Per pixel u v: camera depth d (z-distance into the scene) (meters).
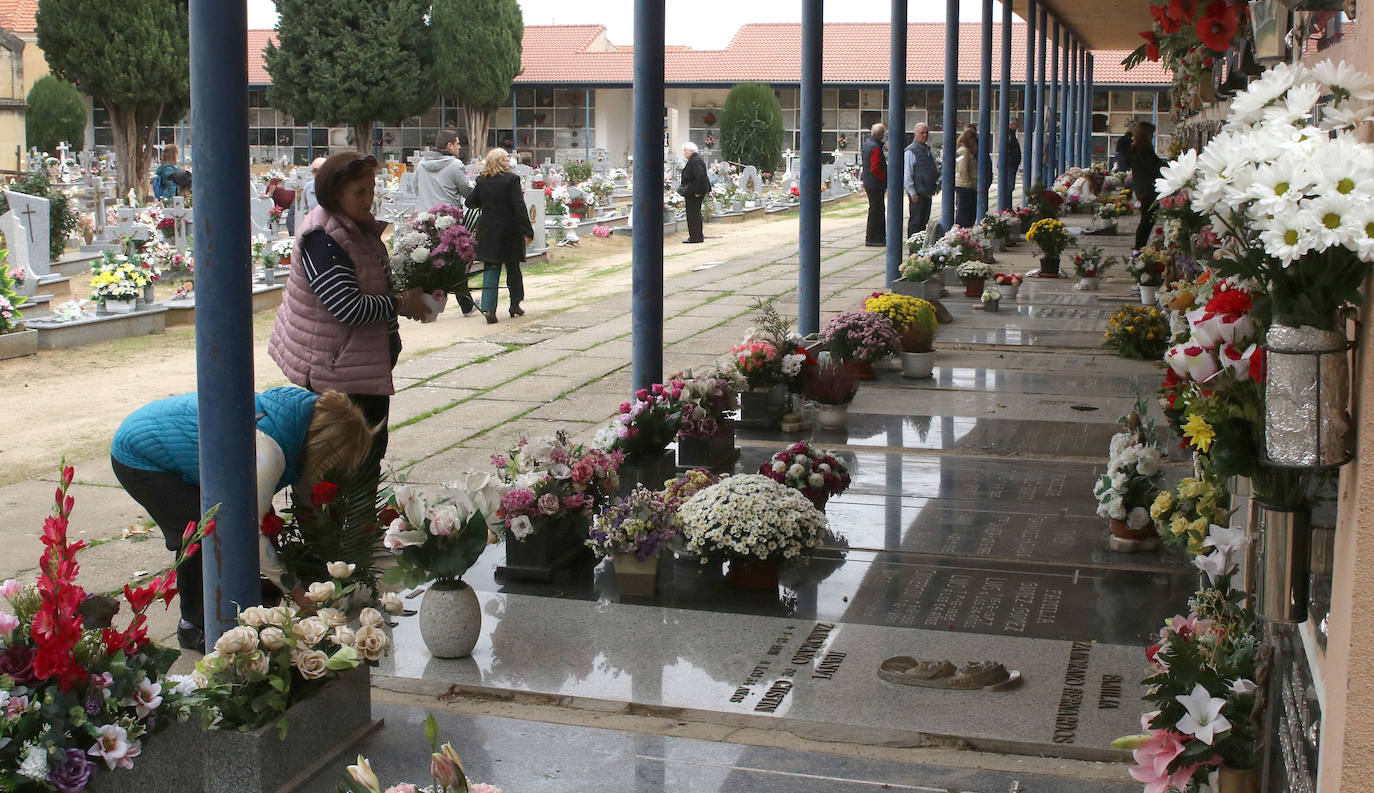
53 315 12.96
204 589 4.29
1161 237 13.91
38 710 3.01
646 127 7.12
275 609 3.94
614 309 14.81
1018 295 15.21
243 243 4.12
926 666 4.66
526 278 18.14
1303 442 2.47
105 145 46.81
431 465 7.92
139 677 3.25
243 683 3.82
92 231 20.06
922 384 10.19
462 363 11.50
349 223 5.64
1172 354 3.09
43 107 39.31
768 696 4.52
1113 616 5.27
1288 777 3.04
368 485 5.06
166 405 5.00
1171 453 7.80
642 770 3.99
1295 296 2.51
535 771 3.98
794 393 8.97
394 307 5.72
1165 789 3.29
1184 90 10.85
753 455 7.97
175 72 34.91
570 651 4.95
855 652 4.91
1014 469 7.64
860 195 37.19
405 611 5.43
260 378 11.08
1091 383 10.15
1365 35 2.57
